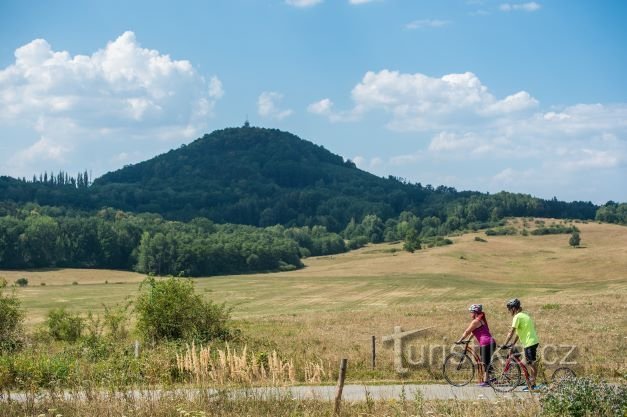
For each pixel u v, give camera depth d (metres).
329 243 197.38
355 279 129.25
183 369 18.56
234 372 16.97
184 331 28.03
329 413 13.14
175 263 141.25
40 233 135.25
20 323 31.97
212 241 155.50
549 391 12.38
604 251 146.50
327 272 148.88
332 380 18.83
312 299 97.00
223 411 12.95
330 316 48.50
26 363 18.70
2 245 129.75
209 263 146.25
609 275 119.38
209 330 28.30
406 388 16.73
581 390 11.83
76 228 143.62
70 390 15.02
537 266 140.00
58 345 31.45
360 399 14.83
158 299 28.61
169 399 13.55
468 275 131.62
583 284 107.38
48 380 17.94
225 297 101.00
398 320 40.97
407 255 167.88
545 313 41.69
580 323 34.81
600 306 44.62
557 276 124.25
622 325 33.53
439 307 56.34
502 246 176.38
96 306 86.06
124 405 13.22
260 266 154.75
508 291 98.12
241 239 162.25
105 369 18.48
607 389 11.84
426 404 13.61
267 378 18.38
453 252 165.00
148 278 29.69
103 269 141.12
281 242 164.12
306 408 13.58
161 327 28.38
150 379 17.02
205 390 14.07
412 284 115.88
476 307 17.05
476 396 15.08
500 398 13.79
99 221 149.12
